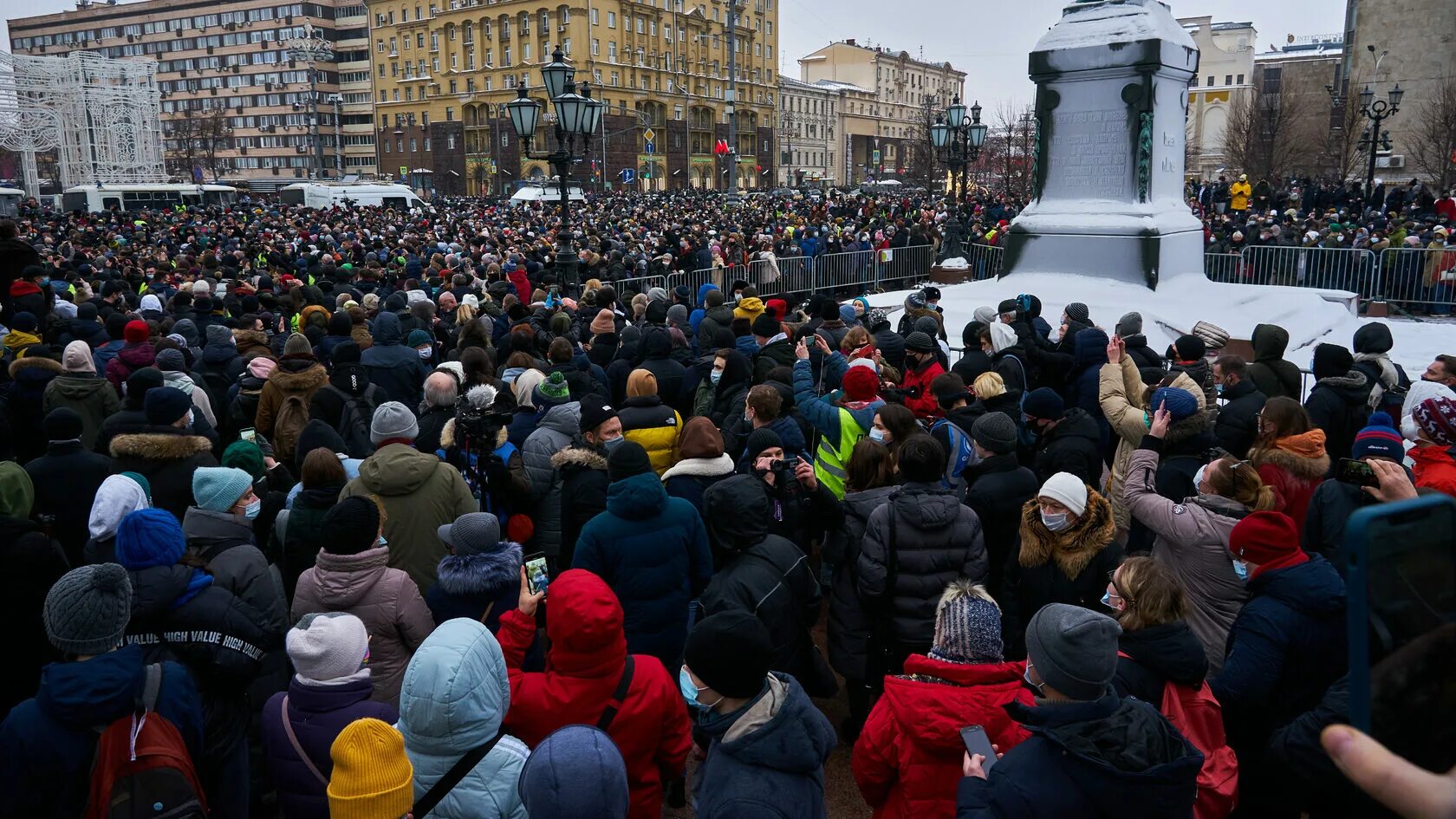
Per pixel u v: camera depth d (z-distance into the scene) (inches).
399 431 179.2
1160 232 538.3
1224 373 232.2
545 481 208.2
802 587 156.5
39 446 271.1
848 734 187.0
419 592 158.6
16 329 328.8
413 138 4099.4
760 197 2317.9
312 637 113.8
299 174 5078.7
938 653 115.3
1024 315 341.4
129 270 613.6
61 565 151.9
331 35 4992.6
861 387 216.8
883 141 5526.6
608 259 715.4
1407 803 38.9
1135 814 83.0
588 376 275.1
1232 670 126.8
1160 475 193.6
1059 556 156.6
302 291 442.6
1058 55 553.9
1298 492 184.7
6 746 100.0
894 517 162.9
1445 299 646.5
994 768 91.0
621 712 115.7
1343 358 237.8
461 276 493.4
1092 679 91.1
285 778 112.7
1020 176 2471.7
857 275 857.5
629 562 156.1
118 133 3393.2
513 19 3654.0
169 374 260.7
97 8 5482.3
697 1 4030.5
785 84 4712.1
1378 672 40.6
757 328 300.5
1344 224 929.5
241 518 160.2
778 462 179.3
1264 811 133.4
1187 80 572.1
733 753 96.0
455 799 101.0
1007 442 187.8
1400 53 2018.9
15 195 2139.5
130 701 102.9
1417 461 167.6
